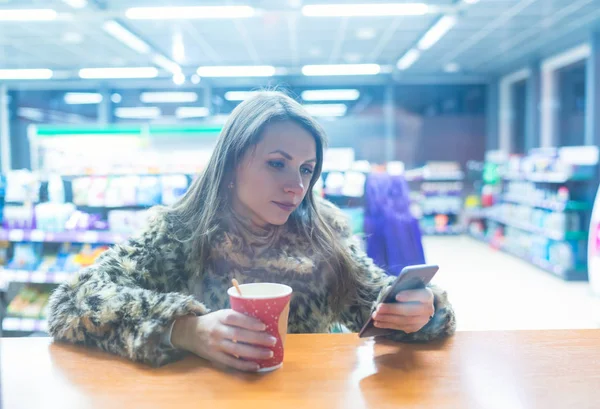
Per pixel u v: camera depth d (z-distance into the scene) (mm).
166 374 877
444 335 1085
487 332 1148
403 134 12086
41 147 4238
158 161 4109
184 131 4387
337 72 10695
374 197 2689
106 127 4312
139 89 11859
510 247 8195
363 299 1267
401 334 1068
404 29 7441
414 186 11352
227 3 6055
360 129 12055
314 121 1185
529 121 9742
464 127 12062
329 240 1276
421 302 1000
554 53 8969
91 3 6023
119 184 3818
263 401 766
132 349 915
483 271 6852
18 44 8016
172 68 10070
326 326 1279
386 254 2627
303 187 1166
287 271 1223
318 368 908
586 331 1156
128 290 995
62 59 9203
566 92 9188
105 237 3725
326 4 6156
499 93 11477
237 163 1186
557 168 6723
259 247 1241
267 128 1137
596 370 902
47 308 1089
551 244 6844
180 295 984
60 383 839
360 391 807
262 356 852
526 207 7828
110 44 8039
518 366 922
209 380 850
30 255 3855
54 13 6293
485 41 8203
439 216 11039
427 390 812
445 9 6367
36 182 3848
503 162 9438
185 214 1272
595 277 5160
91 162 4090
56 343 1049
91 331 987
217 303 1201
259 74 10727
